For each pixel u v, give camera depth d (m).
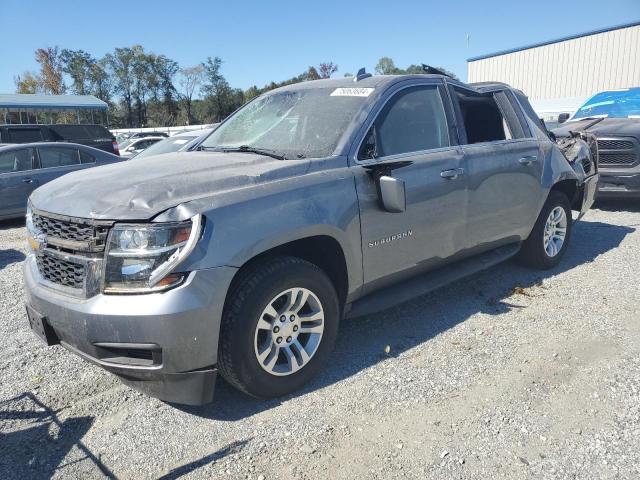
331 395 3.30
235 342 2.96
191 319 2.75
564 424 2.94
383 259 3.75
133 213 2.78
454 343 3.95
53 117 55.84
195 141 4.60
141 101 77.94
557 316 4.40
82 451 2.85
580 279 5.31
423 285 4.22
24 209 10.35
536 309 4.57
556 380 3.39
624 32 27.61
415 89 4.21
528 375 3.46
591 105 10.55
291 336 3.27
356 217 3.50
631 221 7.95
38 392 3.46
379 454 2.73
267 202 3.08
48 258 3.12
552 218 5.58
